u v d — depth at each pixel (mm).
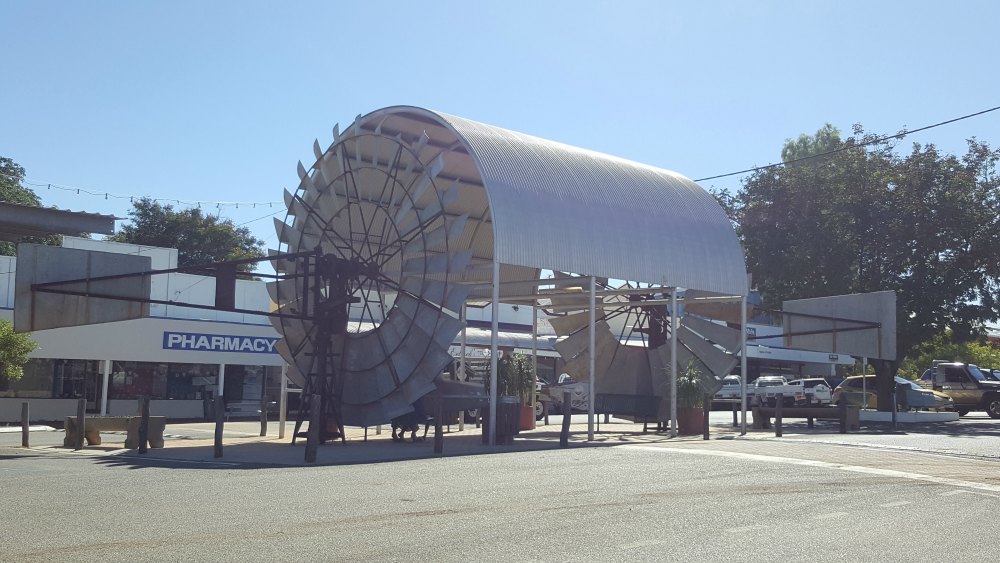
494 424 20688
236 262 21328
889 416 34219
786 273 38375
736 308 30016
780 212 39438
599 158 26828
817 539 9023
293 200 26594
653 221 25625
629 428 30625
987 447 20641
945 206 36094
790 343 32156
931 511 10984
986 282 37250
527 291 30375
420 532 9031
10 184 58156
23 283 19438
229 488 12211
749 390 45219
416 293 22781
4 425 32156
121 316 20531
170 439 23922
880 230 37000
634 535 9031
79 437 19859
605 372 30719
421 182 22797
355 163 25297
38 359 34688
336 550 8141
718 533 9227
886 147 39406
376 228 25516
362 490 12000
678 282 25438
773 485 12977
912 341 36781
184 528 9156
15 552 7988
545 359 50656
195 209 71188
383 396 22984
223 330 38344
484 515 10062
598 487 12484
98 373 36375
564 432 20078
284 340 25516
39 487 12398
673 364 25094
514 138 24500
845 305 30688
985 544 8992
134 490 12031
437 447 18344
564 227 22859
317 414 16516
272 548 8203
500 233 21359
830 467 15430
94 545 8297
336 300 22922
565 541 8672
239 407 39406
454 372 37094
